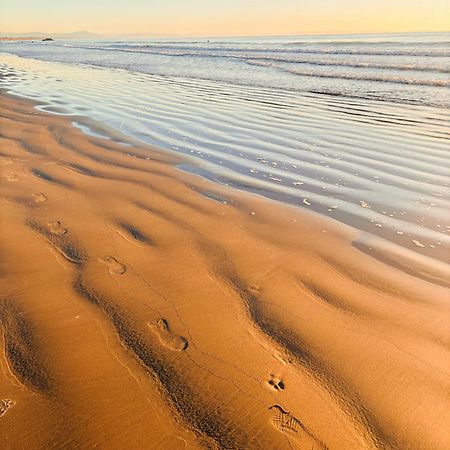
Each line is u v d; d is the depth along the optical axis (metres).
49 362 1.93
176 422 1.67
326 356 2.01
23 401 1.74
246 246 3.04
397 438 1.62
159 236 3.17
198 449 1.57
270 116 7.89
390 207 3.80
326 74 14.37
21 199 3.83
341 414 1.71
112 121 7.44
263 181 4.49
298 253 2.95
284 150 5.66
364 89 11.12
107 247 2.98
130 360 1.96
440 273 2.73
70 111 8.33
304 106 8.90
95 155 5.37
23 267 2.70
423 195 4.07
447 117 7.59
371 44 35.53
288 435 1.63
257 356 2.00
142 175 4.61
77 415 1.68
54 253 2.88
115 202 3.81
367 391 1.82
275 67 17.41
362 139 6.14
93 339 2.08
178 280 2.60
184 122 7.42
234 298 2.43
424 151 5.49
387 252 2.99
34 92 10.97
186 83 12.95
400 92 10.50
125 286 2.52
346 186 4.33
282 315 2.29
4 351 1.99
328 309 2.34
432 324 2.23
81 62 22.67
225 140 6.20
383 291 2.52
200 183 4.39
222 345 2.07
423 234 3.28
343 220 3.53
